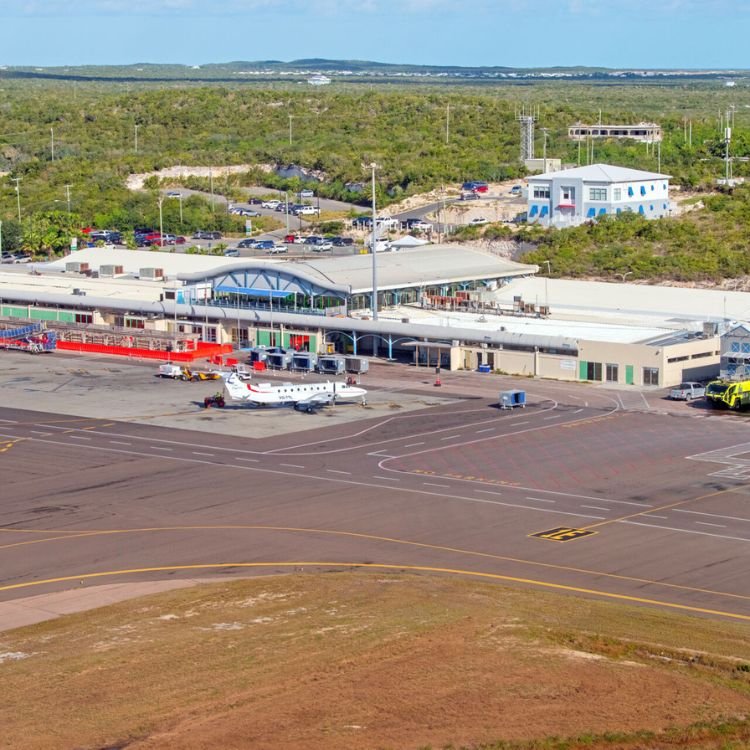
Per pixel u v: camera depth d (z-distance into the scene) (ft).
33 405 531.09
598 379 562.66
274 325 654.94
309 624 284.82
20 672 261.65
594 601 303.48
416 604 297.94
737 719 237.66
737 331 524.93
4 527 370.53
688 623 287.07
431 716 237.66
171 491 404.57
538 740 228.63
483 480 412.98
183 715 238.89
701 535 355.36
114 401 538.06
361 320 623.36
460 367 598.75
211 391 557.33
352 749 224.94
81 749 226.38
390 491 402.31
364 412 512.22
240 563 336.49
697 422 485.15
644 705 242.78
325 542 353.51
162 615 294.25
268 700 244.63
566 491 399.65
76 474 425.69
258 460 440.45
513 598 304.09
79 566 335.26
